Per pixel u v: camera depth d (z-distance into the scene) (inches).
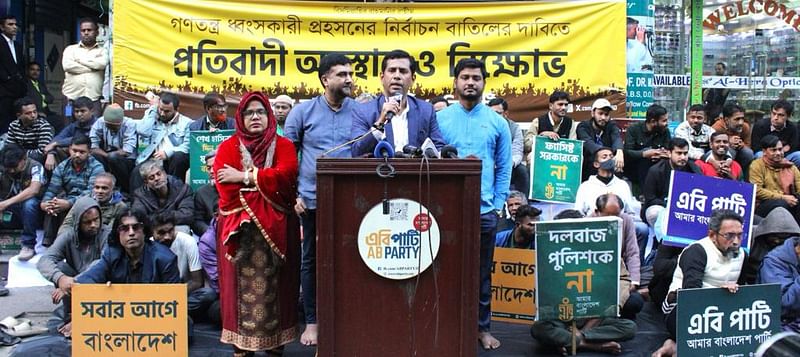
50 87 449.4
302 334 227.6
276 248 191.2
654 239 299.6
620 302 253.4
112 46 338.3
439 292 173.6
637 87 366.6
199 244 255.9
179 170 321.1
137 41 337.4
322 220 169.9
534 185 315.3
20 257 293.1
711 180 262.5
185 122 325.7
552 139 314.8
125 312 209.6
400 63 204.2
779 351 106.7
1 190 310.5
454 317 174.1
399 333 173.9
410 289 173.3
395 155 182.4
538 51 347.3
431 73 345.7
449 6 345.1
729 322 216.2
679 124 381.4
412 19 344.5
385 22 343.9
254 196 189.5
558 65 347.6
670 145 311.1
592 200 309.7
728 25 414.9
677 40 396.5
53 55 451.2
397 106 193.9
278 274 196.9
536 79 347.6
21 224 309.4
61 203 290.7
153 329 209.9
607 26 347.6
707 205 262.7
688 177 263.1
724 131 350.0
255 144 193.3
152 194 286.0
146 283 229.0
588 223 226.1
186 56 339.3
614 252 227.8
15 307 269.7
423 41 345.4
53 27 450.3
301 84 342.6
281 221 192.5
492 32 346.3
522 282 253.9
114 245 232.8
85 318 209.2
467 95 215.3
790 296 235.6
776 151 322.7
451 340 174.4
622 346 236.5
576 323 233.8
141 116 337.7
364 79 344.2
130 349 209.9
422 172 170.1
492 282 257.8
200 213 290.4
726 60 415.8
